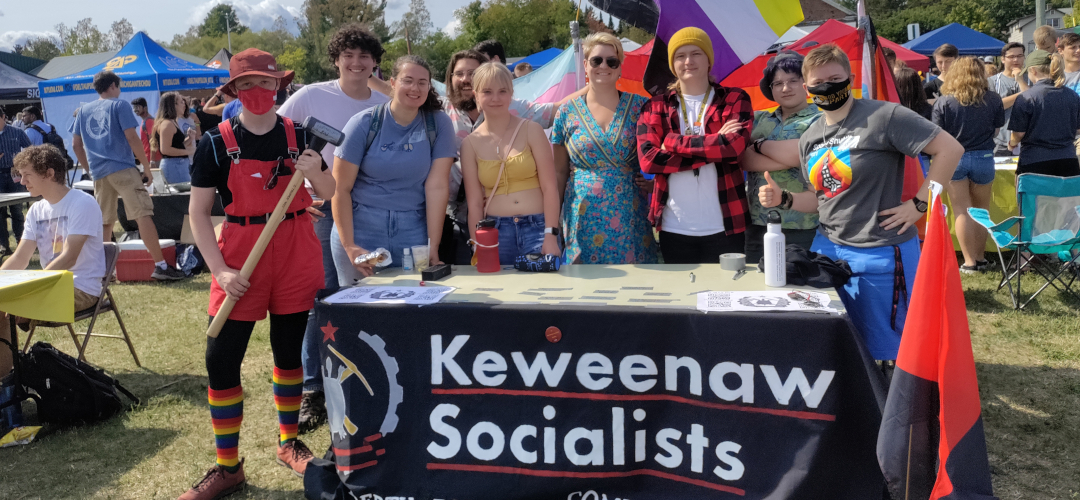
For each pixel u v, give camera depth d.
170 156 7.42
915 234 2.62
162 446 3.29
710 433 2.29
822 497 2.18
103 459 3.17
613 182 3.20
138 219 6.48
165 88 13.84
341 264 3.24
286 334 2.84
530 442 2.43
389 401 2.51
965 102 5.22
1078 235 4.49
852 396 2.13
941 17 57.03
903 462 2.04
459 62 3.69
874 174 2.53
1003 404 3.38
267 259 2.68
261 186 2.62
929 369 2.04
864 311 2.60
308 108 3.49
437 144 3.06
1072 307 4.75
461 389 2.46
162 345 4.80
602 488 2.42
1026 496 2.61
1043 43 6.49
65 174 4.02
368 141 2.98
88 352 4.68
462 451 2.48
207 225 2.65
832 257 2.69
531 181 3.16
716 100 3.05
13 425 3.45
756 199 3.31
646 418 2.36
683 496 2.35
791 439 2.19
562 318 2.33
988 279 5.49
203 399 3.86
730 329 2.20
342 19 64.62
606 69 3.12
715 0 3.77
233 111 6.18
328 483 2.70
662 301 2.37
